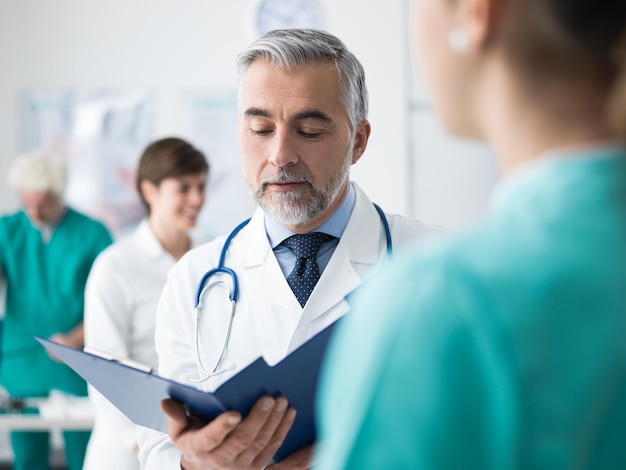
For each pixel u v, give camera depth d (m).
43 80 5.01
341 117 1.50
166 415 1.19
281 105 1.46
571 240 0.56
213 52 4.98
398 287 0.58
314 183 1.48
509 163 0.61
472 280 0.56
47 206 3.54
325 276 1.53
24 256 3.56
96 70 5.01
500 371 0.54
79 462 3.21
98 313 2.41
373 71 4.89
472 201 4.96
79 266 3.55
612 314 0.54
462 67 0.62
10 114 5.02
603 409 0.54
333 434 0.59
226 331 1.55
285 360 1.09
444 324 0.55
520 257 0.56
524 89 0.59
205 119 5.00
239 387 1.10
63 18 4.99
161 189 2.53
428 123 4.93
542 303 0.55
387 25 4.89
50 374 3.47
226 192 5.01
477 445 0.55
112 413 2.25
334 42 1.52
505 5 0.58
